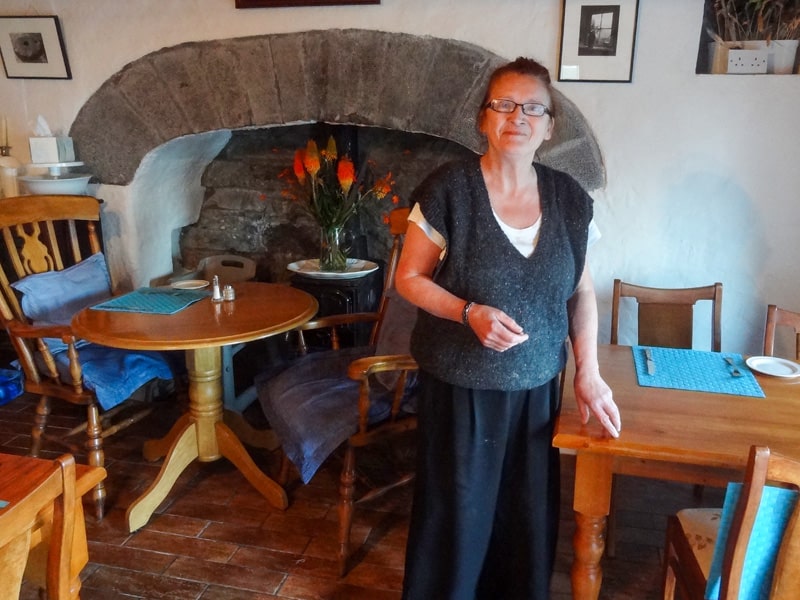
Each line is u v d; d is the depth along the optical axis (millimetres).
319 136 3160
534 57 2359
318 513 2301
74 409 3004
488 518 1590
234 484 2465
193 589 1944
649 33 2254
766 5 2152
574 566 1562
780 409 1574
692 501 2367
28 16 2793
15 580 978
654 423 1495
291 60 2570
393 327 2270
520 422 1559
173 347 1953
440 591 1643
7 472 1213
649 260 2439
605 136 2365
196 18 2648
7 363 3314
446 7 2393
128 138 2836
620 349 1995
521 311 1453
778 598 1185
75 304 2588
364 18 2480
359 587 1957
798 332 2012
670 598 1641
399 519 2264
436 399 1550
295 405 2105
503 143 1400
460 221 1434
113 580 1978
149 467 2568
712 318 2312
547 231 1455
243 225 3375
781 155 2248
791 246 2309
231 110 2688
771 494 1131
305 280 2836
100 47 2779
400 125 2525
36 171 2807
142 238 3008
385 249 3252
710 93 2256
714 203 2338
